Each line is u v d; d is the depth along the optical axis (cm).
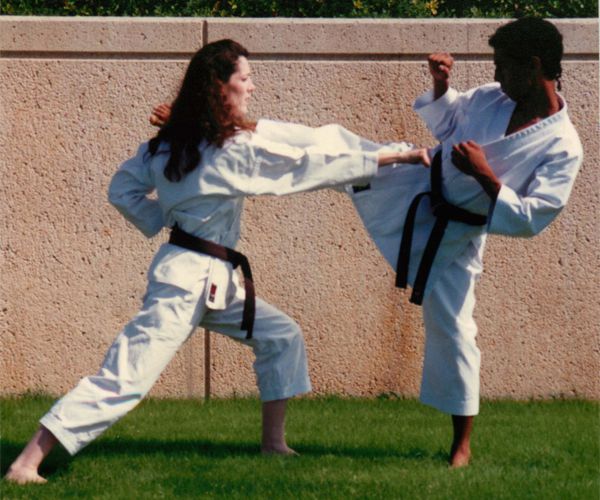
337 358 891
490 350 892
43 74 873
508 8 1183
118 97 875
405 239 678
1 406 848
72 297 884
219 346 891
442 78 696
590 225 888
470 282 679
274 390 703
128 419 816
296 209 883
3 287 883
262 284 885
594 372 898
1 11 1073
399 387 895
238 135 639
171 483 639
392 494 616
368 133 877
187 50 873
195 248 651
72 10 1092
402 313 891
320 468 671
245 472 662
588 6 1184
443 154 676
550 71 649
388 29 873
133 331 649
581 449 734
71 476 654
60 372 888
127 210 672
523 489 629
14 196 878
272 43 873
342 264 887
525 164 649
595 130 882
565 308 893
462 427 685
